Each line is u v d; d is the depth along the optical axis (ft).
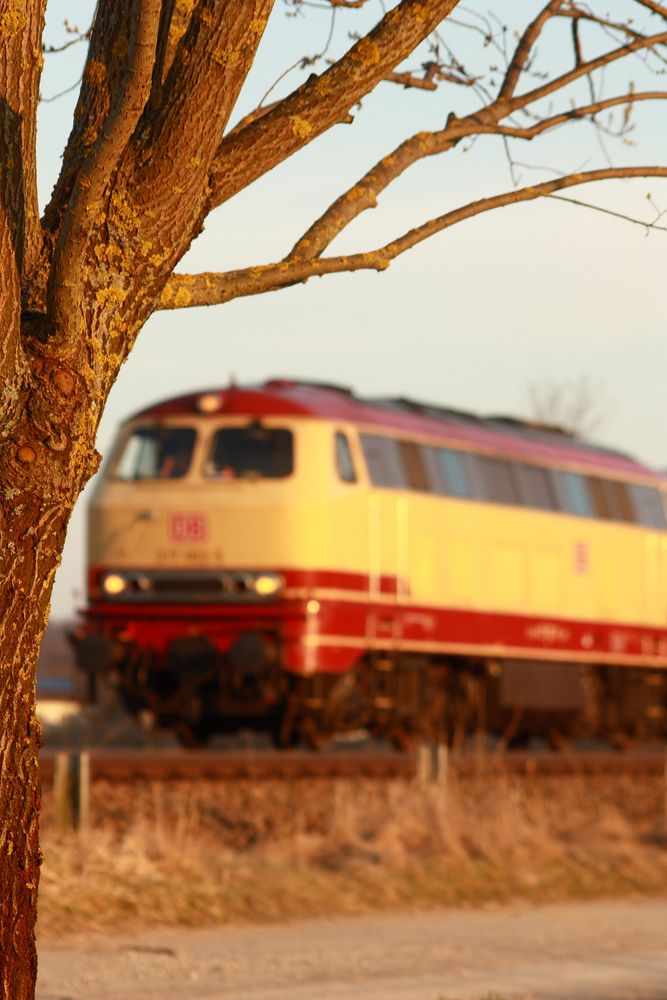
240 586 255.91
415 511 272.10
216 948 138.31
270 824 198.59
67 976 121.90
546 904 180.45
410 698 271.08
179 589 259.60
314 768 219.61
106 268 69.05
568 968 136.36
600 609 317.01
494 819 203.21
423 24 73.92
